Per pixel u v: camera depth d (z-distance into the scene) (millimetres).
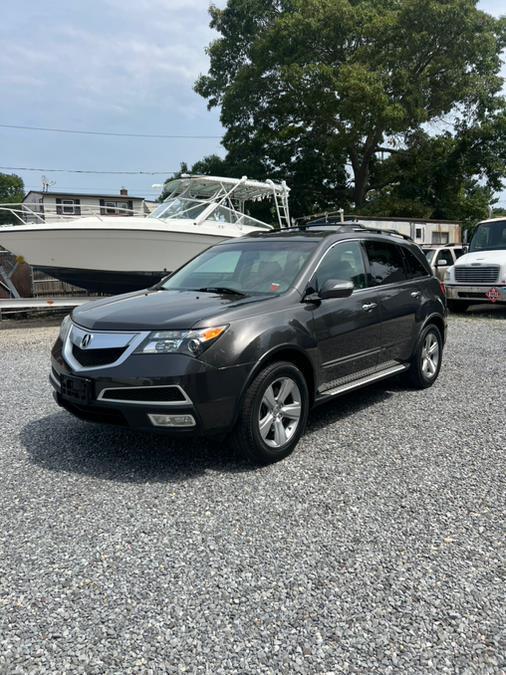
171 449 4422
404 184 31641
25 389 6605
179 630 2363
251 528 3197
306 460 4207
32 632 2359
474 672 2127
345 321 4832
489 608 2490
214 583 2688
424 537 3094
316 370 4516
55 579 2732
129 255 13297
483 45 26750
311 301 4527
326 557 2900
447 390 6207
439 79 28500
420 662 2176
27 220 14227
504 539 3070
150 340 3760
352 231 5461
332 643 2281
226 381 3791
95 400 3863
